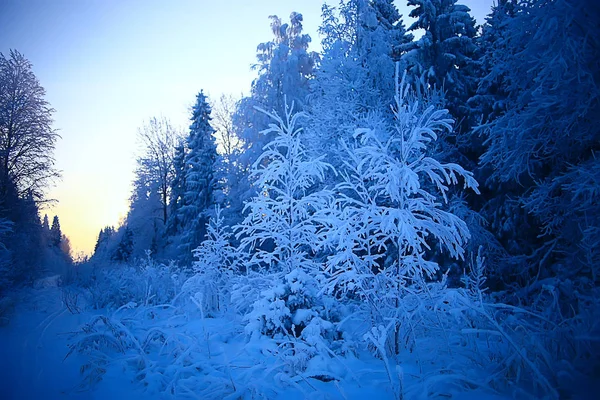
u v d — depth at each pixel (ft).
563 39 24.03
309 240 22.52
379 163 17.34
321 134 44.52
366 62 50.01
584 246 23.09
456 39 46.83
